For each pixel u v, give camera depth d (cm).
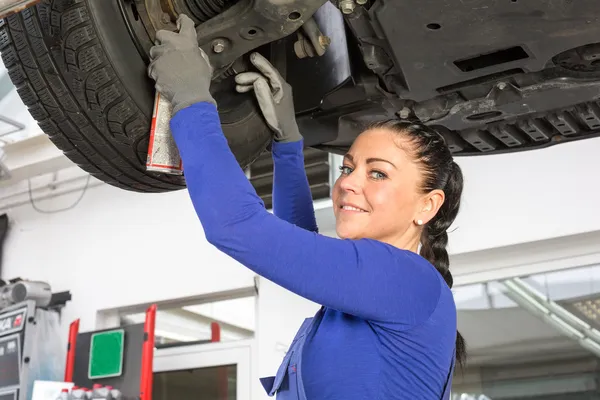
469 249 288
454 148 165
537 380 272
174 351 371
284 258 85
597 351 263
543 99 138
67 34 101
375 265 88
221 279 359
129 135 111
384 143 103
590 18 109
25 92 110
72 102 108
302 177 128
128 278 391
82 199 427
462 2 109
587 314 270
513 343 280
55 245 427
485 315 289
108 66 103
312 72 143
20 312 357
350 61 138
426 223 112
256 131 123
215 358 357
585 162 276
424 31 117
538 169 285
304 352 94
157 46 100
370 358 89
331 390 89
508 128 155
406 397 90
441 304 95
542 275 283
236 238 85
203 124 93
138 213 402
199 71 98
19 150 433
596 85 133
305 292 86
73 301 404
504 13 110
